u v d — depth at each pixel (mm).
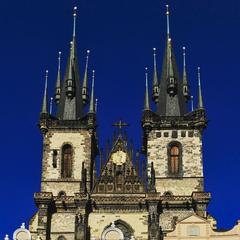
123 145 111500
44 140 111938
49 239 103438
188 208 104375
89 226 103812
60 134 112375
